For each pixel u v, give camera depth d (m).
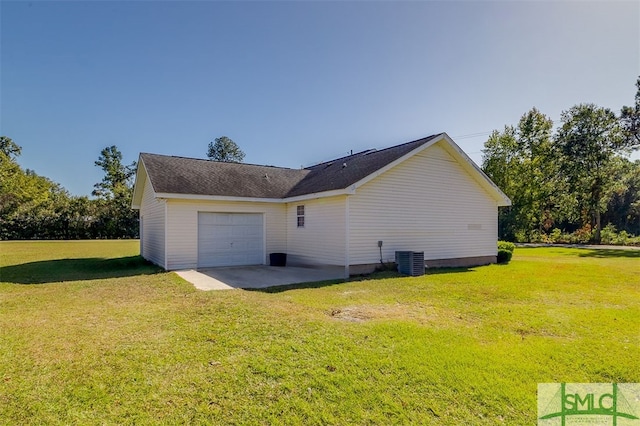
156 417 2.79
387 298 7.23
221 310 5.98
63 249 22.09
